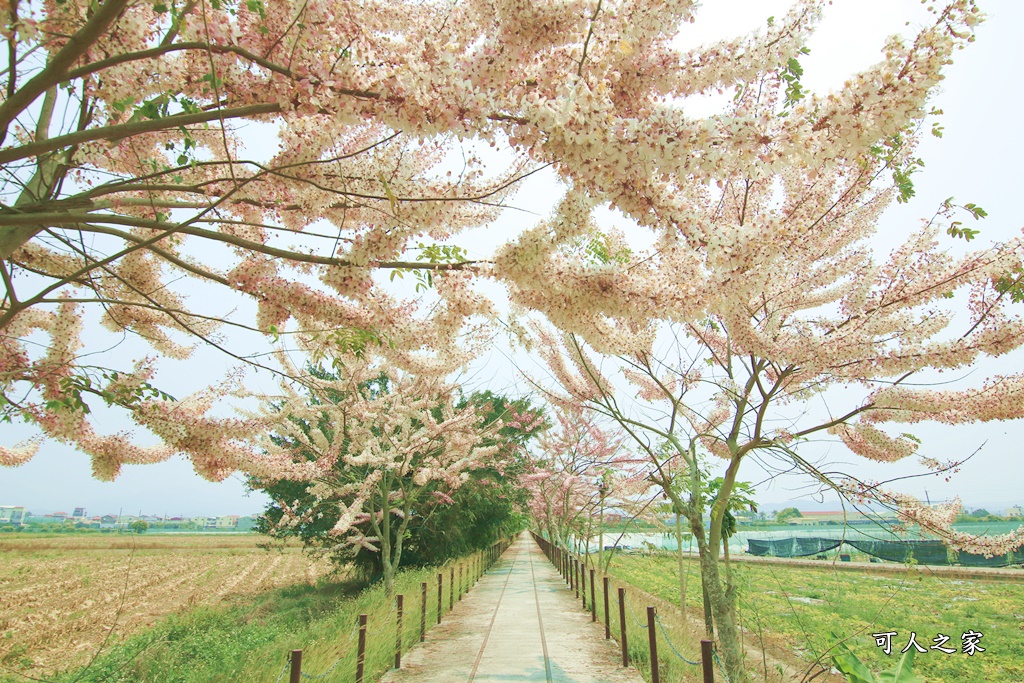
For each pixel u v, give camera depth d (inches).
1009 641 401.7
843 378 179.8
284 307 126.0
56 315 151.6
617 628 332.5
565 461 591.8
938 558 881.5
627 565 943.0
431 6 127.5
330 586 725.3
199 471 159.3
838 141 85.6
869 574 896.9
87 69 88.0
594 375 246.2
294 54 93.0
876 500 196.1
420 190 119.3
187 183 137.2
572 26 97.3
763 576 819.4
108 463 161.6
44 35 99.8
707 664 163.2
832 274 178.1
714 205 197.8
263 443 362.6
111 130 90.1
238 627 413.7
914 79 82.4
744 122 85.7
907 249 171.8
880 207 175.9
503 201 131.0
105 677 269.7
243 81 102.3
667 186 102.8
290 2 100.0
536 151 95.1
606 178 91.3
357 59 93.1
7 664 377.1
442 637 333.4
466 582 539.2
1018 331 152.3
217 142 136.5
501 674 251.0
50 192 119.3
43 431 148.4
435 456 531.8
